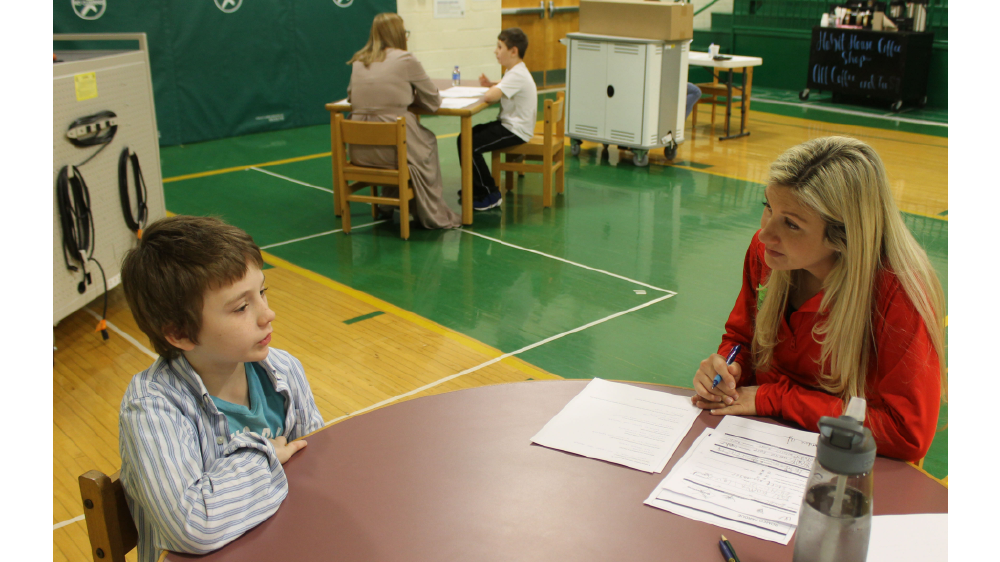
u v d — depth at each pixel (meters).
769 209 1.46
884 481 1.29
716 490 1.27
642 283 4.32
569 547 1.14
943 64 9.73
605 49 6.80
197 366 1.32
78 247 3.50
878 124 8.85
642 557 1.12
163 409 1.22
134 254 1.24
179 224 1.25
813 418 1.45
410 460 1.37
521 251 4.83
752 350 1.72
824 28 9.97
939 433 2.86
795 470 1.32
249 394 1.41
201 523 1.13
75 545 2.24
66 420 2.91
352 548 1.15
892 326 1.40
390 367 3.35
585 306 4.01
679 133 7.03
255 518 1.19
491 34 10.41
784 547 1.14
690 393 1.60
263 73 8.35
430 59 9.87
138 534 1.24
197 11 7.68
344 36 8.91
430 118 9.29
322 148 7.77
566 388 1.63
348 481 1.31
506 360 3.42
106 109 3.74
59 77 3.34
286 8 8.34
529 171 5.73
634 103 6.74
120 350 3.49
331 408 3.00
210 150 7.63
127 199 3.94
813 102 10.32
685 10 6.55
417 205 5.11
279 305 4.00
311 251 4.82
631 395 1.59
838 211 1.36
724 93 8.12
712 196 6.04
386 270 4.51
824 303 1.48
